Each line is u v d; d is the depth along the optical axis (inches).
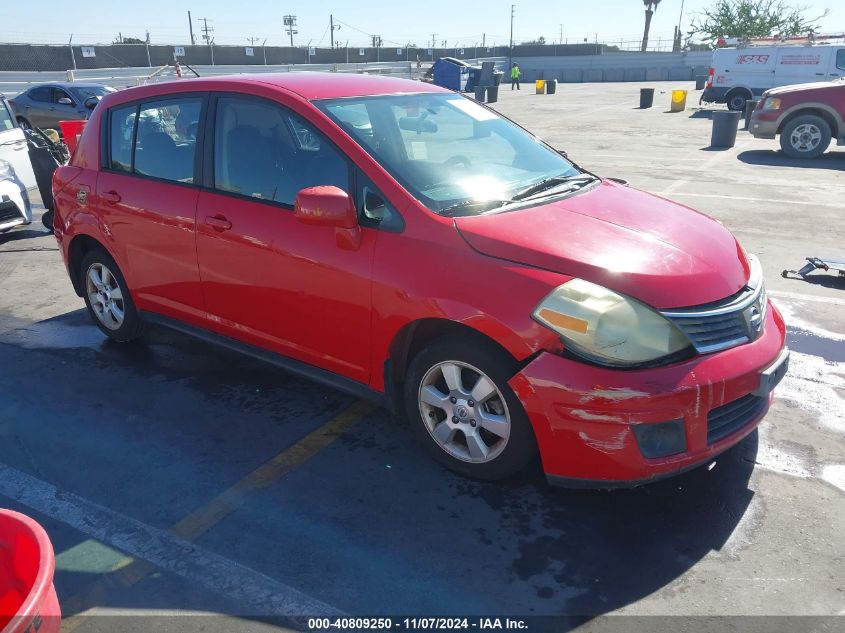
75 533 114.0
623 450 105.7
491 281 112.5
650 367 105.9
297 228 134.8
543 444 111.7
